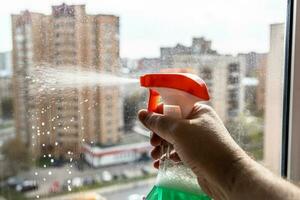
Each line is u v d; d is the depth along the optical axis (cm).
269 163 67
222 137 45
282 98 65
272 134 67
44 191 56
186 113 46
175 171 48
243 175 43
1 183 53
